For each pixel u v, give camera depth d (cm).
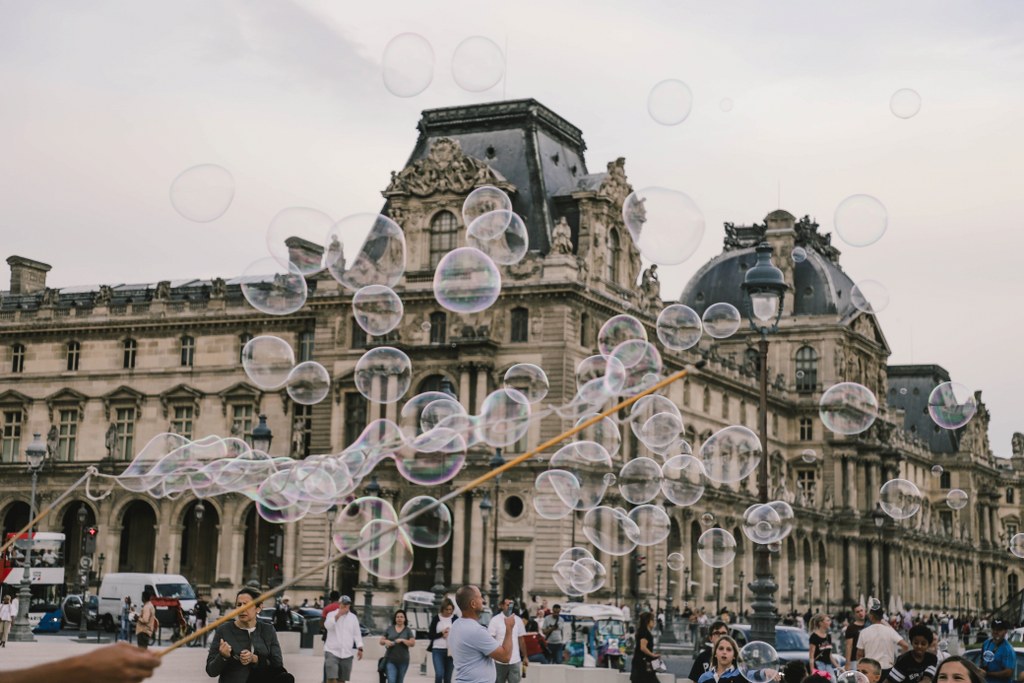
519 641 3872
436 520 7800
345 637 3681
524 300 10975
